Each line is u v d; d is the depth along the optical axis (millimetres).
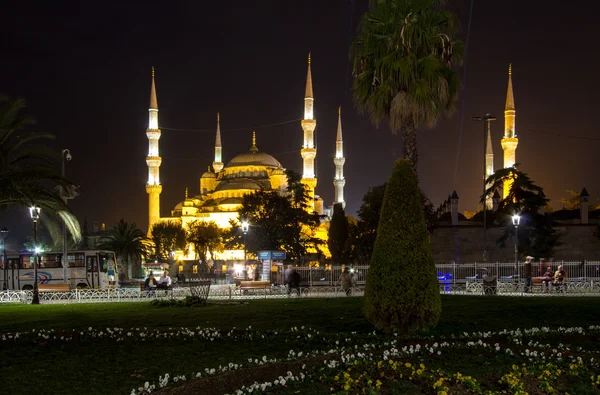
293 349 12422
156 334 14453
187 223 103500
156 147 113688
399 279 13969
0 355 12094
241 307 22219
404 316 13898
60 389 9398
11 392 9234
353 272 38062
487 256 54312
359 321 16547
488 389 8586
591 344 12359
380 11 20438
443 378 8594
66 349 12773
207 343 13320
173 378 9672
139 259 67125
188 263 92188
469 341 12555
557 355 10625
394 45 20234
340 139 126875
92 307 24438
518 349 11484
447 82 20578
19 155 28812
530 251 50219
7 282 41125
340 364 9891
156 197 112188
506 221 51625
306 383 8844
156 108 114250
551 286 31625
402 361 10078
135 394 8875
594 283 33062
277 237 68062
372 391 8109
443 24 20969
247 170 123500
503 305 20594
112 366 10969
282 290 33250
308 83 112625
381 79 20422
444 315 17781
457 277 41625
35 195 28891
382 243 14336
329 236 58125
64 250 38156
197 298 24781
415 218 14273
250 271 59031
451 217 56219
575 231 55688
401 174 14531
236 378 9500
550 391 8469
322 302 23781
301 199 71750
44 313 21391
